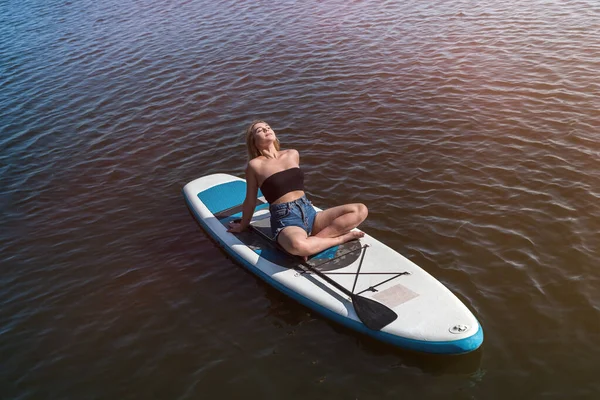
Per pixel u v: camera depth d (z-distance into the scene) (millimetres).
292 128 8883
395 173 7352
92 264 6254
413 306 4812
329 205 6828
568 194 6535
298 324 5074
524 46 11125
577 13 12625
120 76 11781
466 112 8781
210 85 10852
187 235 6566
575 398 4102
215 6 16266
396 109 9125
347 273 5285
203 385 4539
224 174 7391
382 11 14250
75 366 4871
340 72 10805
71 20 16562
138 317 5367
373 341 4797
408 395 4273
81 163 8578
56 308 5617
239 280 5711
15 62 13383
